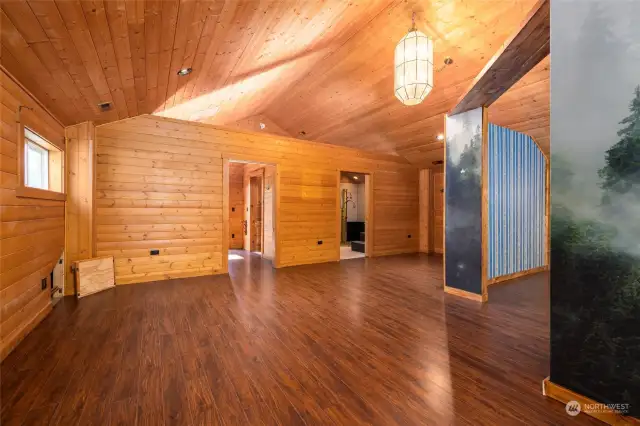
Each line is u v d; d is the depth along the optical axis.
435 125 5.73
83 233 3.91
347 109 5.95
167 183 4.69
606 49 1.53
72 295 3.77
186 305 3.40
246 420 1.53
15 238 2.43
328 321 2.94
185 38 2.61
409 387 1.83
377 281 4.63
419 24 3.62
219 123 6.70
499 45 3.58
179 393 1.75
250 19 2.69
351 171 6.90
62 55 2.21
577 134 1.64
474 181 3.68
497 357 2.22
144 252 4.52
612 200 1.52
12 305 2.38
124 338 2.51
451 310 3.28
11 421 1.50
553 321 1.72
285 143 5.91
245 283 4.45
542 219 5.64
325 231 6.43
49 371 1.99
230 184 8.55
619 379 1.49
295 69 4.73
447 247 3.99
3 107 2.25
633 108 1.45
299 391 1.78
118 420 1.52
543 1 1.84
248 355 2.23
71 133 3.85
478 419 1.54
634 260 1.46
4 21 1.68
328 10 3.05
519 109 4.61
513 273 5.00
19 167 2.47
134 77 3.03
